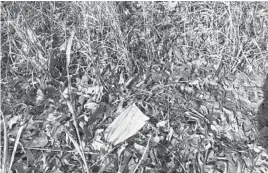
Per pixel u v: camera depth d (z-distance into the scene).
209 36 1.99
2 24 1.96
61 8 2.22
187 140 1.42
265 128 1.49
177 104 1.58
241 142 1.44
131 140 1.38
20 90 1.69
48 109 1.55
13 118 1.49
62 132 1.42
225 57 1.88
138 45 1.99
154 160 1.31
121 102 1.57
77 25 2.00
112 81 1.72
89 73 1.79
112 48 1.80
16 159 1.33
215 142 1.41
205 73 1.80
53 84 1.71
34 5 2.17
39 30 2.06
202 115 1.52
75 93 1.62
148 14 2.13
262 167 1.32
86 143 1.39
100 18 1.87
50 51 1.76
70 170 1.29
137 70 1.82
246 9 2.05
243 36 1.88
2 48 1.88
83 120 1.50
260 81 1.76
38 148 1.35
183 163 1.30
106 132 1.41
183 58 1.92
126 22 2.04
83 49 1.86
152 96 1.62
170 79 1.74
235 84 1.73
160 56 1.92
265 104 1.62
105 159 1.29
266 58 1.87
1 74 1.78
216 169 1.30
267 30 2.00
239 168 1.28
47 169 1.28
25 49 1.83
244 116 1.55
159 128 1.46
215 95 1.66
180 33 2.08
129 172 1.26
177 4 2.30
